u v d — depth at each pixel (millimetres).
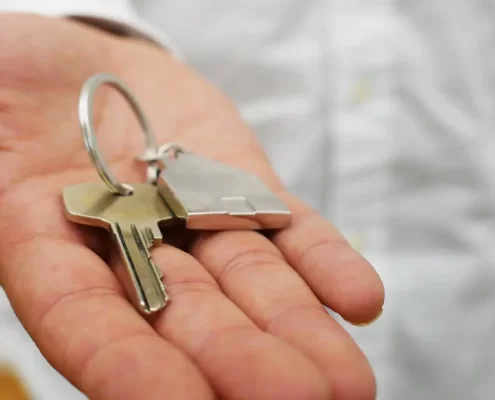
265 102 892
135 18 783
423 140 839
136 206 433
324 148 862
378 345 789
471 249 833
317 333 322
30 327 348
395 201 848
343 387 296
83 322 317
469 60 845
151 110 618
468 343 811
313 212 471
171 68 695
